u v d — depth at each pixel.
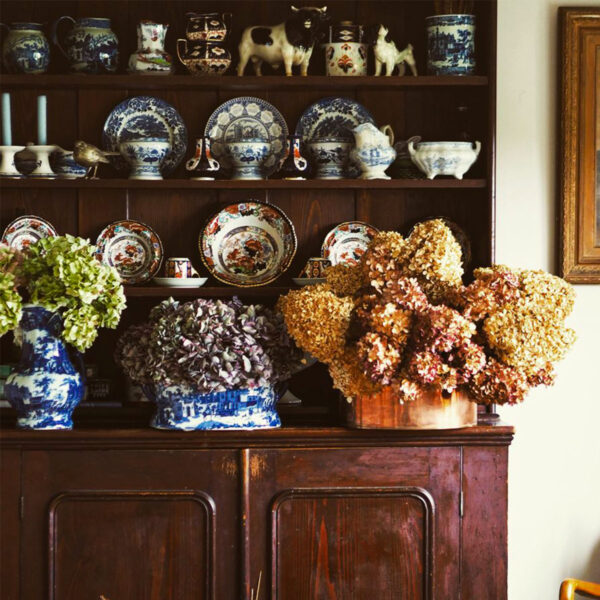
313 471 2.37
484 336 2.19
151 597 2.38
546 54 2.77
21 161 2.63
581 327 2.80
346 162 2.67
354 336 2.29
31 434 2.35
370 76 2.57
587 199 2.75
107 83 2.56
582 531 2.83
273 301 2.74
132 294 2.55
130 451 2.37
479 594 2.38
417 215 2.76
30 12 2.73
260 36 2.62
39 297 2.36
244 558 2.37
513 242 2.79
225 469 2.37
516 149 2.79
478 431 2.36
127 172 2.74
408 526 2.38
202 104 2.74
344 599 2.38
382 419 2.31
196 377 2.29
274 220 2.68
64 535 2.37
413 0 2.74
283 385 2.48
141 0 2.74
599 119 2.74
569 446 2.83
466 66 2.61
